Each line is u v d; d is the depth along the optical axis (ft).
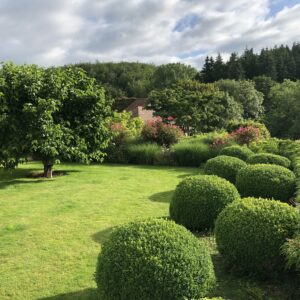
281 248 13.10
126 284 10.53
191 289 10.74
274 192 22.63
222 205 18.94
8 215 23.00
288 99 129.39
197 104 111.14
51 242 18.33
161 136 52.49
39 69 36.50
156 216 22.62
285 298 12.67
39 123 33.78
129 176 37.45
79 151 36.96
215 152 45.91
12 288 13.78
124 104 162.50
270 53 205.57
